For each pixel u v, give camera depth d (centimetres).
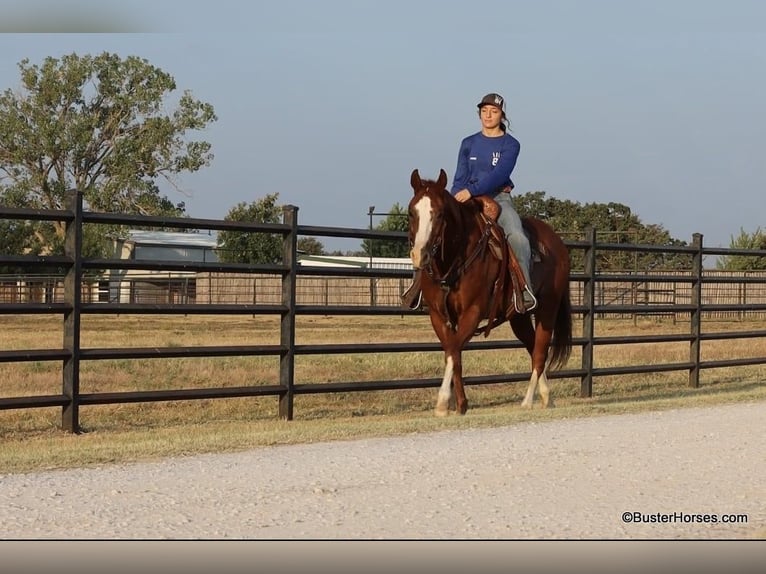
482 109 1033
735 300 3716
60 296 3747
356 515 556
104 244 5384
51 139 5459
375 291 4253
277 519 546
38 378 1377
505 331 2439
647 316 3588
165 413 1093
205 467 694
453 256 948
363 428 880
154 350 972
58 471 679
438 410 975
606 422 941
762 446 795
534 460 725
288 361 1049
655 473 681
